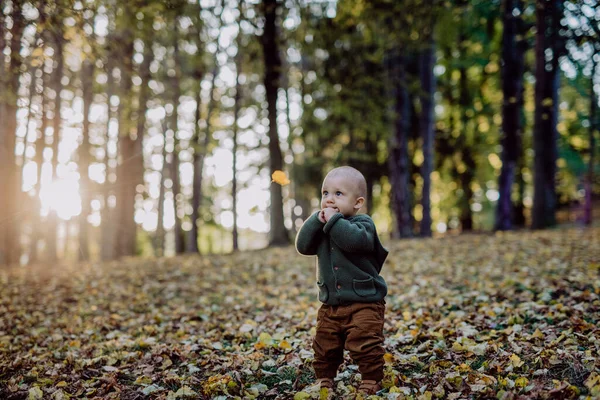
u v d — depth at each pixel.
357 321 2.99
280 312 5.93
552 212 16.45
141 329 5.43
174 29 12.20
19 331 5.64
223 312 6.25
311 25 14.38
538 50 13.45
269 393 3.29
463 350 3.78
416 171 22.03
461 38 19.44
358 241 2.95
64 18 5.93
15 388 3.54
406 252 11.20
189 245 17.33
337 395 3.10
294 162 19.73
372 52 16.28
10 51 6.23
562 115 22.86
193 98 17.52
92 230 23.30
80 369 3.97
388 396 2.96
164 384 3.58
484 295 5.80
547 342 3.75
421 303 5.73
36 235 17.42
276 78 15.44
